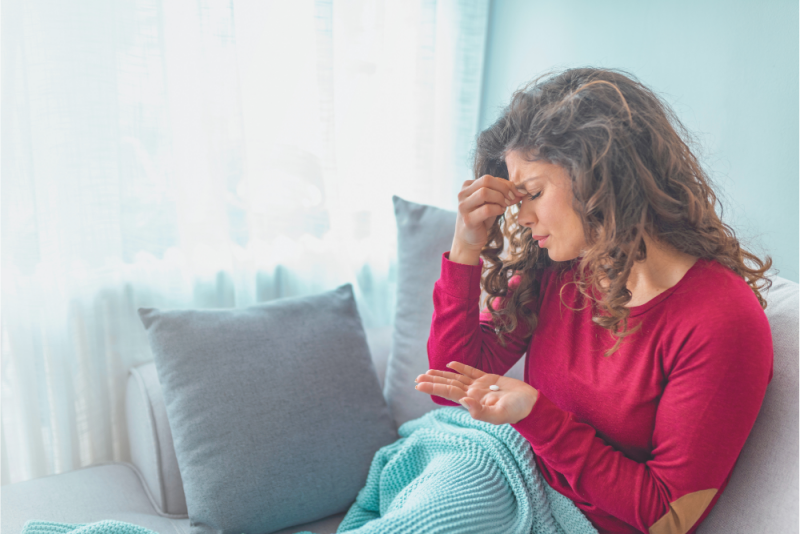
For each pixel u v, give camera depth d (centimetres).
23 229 121
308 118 145
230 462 107
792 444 81
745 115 111
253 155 143
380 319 173
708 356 78
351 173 157
